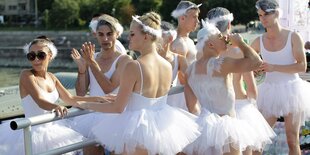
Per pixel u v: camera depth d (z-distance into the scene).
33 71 6.09
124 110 5.52
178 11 7.87
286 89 7.28
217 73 5.95
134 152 5.36
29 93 5.95
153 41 5.50
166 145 5.35
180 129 5.54
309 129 8.15
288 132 7.40
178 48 7.74
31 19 122.56
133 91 5.43
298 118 7.32
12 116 7.87
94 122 6.46
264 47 7.49
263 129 6.39
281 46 7.32
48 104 5.86
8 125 6.07
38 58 6.00
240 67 5.77
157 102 5.53
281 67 7.20
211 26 6.00
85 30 98.38
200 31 6.08
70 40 92.75
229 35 5.93
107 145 5.50
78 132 6.36
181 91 6.60
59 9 102.69
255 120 6.41
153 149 5.29
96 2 100.94
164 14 88.75
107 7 98.69
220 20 6.25
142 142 5.29
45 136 5.89
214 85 5.95
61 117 5.32
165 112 5.52
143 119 5.33
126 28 81.75
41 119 5.09
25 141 4.97
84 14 103.56
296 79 7.39
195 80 6.13
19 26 114.69
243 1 76.06
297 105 7.21
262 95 7.46
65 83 11.46
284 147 8.15
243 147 5.93
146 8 88.94
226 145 5.88
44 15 109.31
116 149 5.42
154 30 5.44
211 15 6.32
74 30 100.19
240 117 6.35
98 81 6.61
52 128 6.00
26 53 6.15
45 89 6.07
